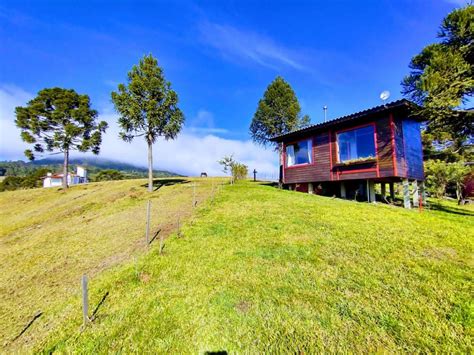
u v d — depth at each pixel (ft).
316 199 37.35
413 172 39.55
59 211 51.11
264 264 16.49
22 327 12.67
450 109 34.73
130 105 54.60
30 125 73.05
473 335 9.55
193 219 28.94
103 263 20.34
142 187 66.90
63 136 76.13
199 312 11.90
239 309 11.97
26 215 53.83
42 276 19.43
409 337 9.64
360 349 9.23
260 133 87.66
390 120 35.94
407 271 14.65
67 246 26.13
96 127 80.89
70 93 77.15
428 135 72.02
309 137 47.96
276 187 56.70
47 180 151.12
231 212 30.45
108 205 48.85
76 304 13.96
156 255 19.36
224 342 9.97
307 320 10.91
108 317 12.21
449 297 11.93
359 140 39.73
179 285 14.62
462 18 38.27
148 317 11.87
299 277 14.60
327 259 16.67
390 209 31.24
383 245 18.51
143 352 9.79
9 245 30.48
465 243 18.69
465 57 39.19
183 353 9.59
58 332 11.62
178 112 58.54
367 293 12.66
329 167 43.75
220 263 17.08
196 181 76.79
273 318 11.16
